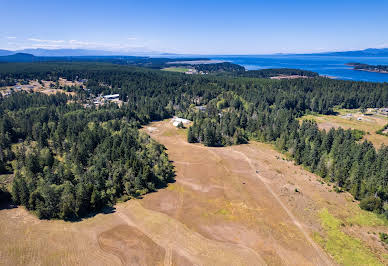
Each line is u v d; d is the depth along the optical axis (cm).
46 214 7869
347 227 8000
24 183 8269
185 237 7425
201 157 13500
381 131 17188
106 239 7206
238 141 15688
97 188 9119
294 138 14588
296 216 8544
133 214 8406
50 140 13850
